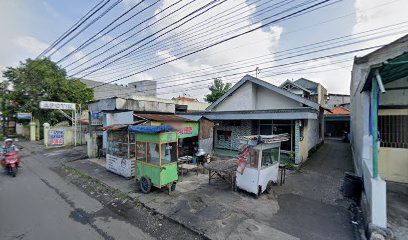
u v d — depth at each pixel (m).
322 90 20.00
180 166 8.55
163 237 4.41
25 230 4.66
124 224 4.96
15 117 24.89
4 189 7.51
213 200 6.08
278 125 11.64
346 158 11.79
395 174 6.84
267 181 6.58
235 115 11.17
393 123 6.83
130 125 8.16
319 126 16.45
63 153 14.57
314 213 5.29
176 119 10.10
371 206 4.21
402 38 9.98
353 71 12.20
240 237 4.25
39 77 21.34
